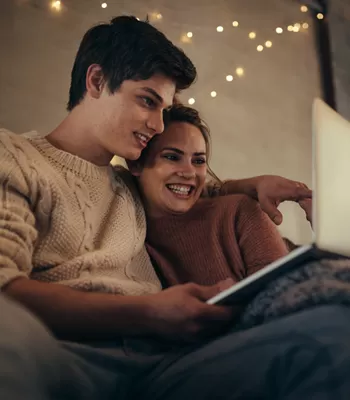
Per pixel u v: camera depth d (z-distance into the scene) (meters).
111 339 0.86
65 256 0.99
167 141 1.20
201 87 1.65
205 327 0.85
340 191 0.76
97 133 1.13
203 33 1.72
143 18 1.59
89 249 1.02
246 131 1.69
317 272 0.76
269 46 1.86
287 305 0.75
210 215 1.20
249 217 1.20
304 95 1.89
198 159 1.22
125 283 0.99
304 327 0.67
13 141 1.01
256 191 1.25
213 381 0.69
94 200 1.07
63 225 0.99
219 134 1.63
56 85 1.38
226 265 1.14
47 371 0.62
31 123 1.32
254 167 1.67
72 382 0.68
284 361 0.66
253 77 1.78
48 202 0.98
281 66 1.86
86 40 1.21
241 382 0.67
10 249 0.86
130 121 1.14
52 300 0.83
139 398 0.77
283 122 1.79
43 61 1.38
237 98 1.71
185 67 1.22
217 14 1.77
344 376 0.61
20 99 1.32
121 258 1.03
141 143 1.16
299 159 1.78
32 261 0.95
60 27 1.43
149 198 1.20
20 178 0.95
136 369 0.80
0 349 0.57
